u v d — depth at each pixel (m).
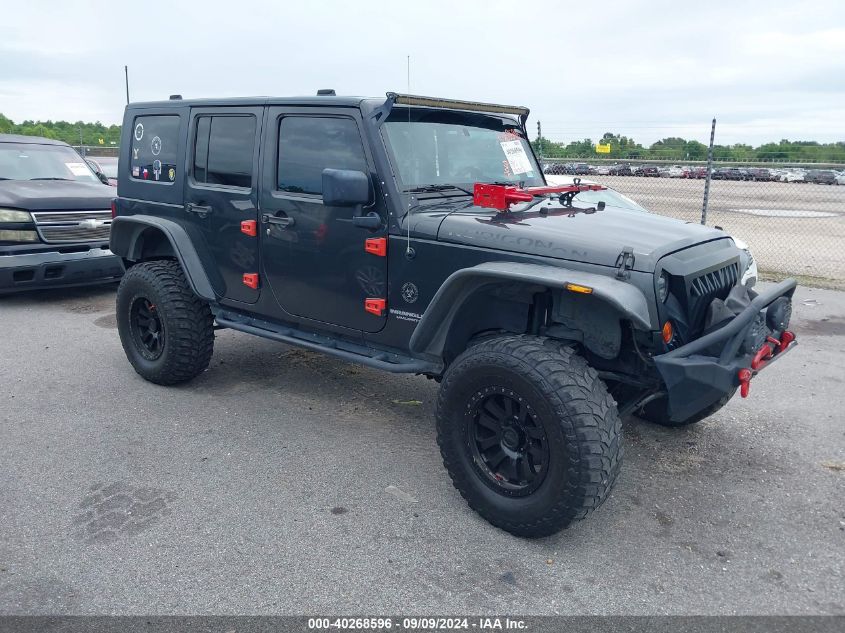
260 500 3.63
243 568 3.05
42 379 5.36
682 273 3.17
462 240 3.46
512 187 3.89
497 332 3.61
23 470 3.91
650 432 4.57
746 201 23.53
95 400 4.94
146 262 5.12
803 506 3.65
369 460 4.11
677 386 3.09
